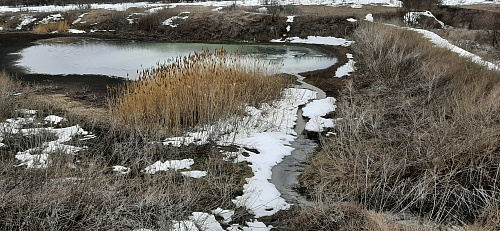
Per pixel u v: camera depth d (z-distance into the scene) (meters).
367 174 6.04
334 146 7.61
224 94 9.42
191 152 7.42
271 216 5.45
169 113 8.45
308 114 9.91
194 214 5.29
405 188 5.87
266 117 9.48
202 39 24.08
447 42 15.61
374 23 20.06
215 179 6.34
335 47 20.64
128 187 5.82
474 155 6.16
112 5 34.16
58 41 23.19
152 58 17.47
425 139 6.88
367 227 4.86
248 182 6.35
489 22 23.50
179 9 28.73
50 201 5.05
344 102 10.53
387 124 8.49
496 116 7.49
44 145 7.42
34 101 10.41
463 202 5.54
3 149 7.28
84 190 5.41
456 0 35.34
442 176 5.96
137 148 7.31
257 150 7.67
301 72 14.87
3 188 5.35
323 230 4.97
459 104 8.35
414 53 13.01
